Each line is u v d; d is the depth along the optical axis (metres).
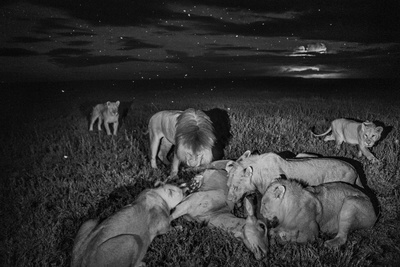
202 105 11.28
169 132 4.97
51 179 4.75
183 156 4.43
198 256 3.17
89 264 2.71
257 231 3.19
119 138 6.89
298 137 6.20
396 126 7.27
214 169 4.19
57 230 3.60
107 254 2.72
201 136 4.36
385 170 4.82
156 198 3.39
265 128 6.90
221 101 12.48
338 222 3.48
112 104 7.51
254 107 10.66
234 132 6.68
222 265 3.10
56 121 8.93
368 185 4.48
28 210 3.98
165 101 12.68
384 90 16.23
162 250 3.24
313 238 3.38
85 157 5.81
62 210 3.99
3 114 10.23
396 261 3.20
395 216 3.81
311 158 4.19
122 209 3.13
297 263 3.03
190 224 3.69
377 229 3.59
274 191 3.39
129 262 2.84
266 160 3.96
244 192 3.84
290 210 3.40
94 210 4.00
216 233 3.47
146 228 3.15
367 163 5.08
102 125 8.59
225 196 3.88
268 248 3.20
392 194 4.27
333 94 14.91
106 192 4.42
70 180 4.84
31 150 6.12
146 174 4.87
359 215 3.41
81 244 2.89
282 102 12.02
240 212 3.95
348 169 4.10
